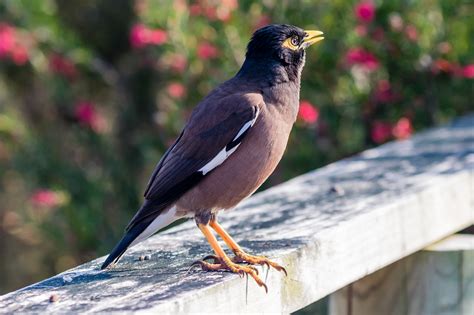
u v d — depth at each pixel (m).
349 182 7.85
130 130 14.72
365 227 6.36
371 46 12.47
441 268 6.76
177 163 6.68
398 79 12.79
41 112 14.41
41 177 13.38
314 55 12.28
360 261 6.29
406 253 6.75
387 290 6.66
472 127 10.83
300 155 12.49
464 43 12.85
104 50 15.40
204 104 6.95
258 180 6.81
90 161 13.83
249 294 5.36
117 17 15.26
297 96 7.24
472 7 12.84
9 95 14.58
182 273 5.46
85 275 5.53
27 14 13.16
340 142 12.64
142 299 4.89
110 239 13.23
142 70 14.77
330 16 12.23
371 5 12.01
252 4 12.34
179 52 12.40
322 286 5.93
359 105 12.65
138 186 14.02
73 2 15.40
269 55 7.16
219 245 6.04
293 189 7.74
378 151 9.45
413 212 6.92
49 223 13.27
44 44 13.39
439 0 12.68
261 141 6.76
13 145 13.80
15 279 15.52
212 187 6.62
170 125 12.77
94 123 13.83
